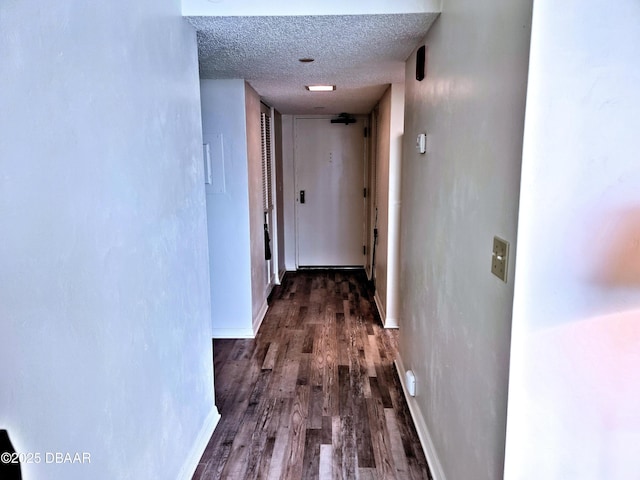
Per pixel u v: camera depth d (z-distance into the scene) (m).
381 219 3.66
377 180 3.97
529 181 0.92
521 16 0.92
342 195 5.08
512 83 0.97
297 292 4.33
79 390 0.96
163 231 1.46
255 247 3.36
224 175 3.04
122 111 1.16
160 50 1.42
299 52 2.12
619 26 0.87
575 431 1.01
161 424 1.45
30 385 0.81
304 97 3.58
